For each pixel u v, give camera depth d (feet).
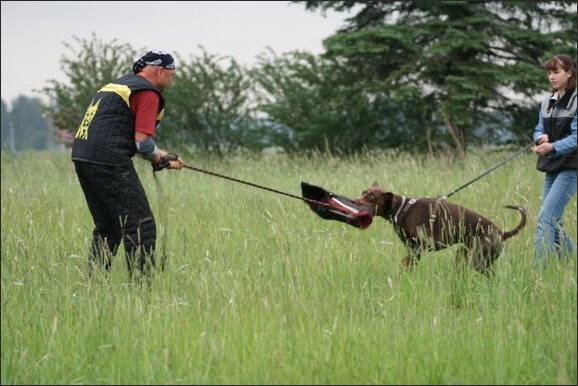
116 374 20.26
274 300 23.80
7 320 22.71
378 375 20.10
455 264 28.78
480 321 23.52
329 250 30.40
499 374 19.97
